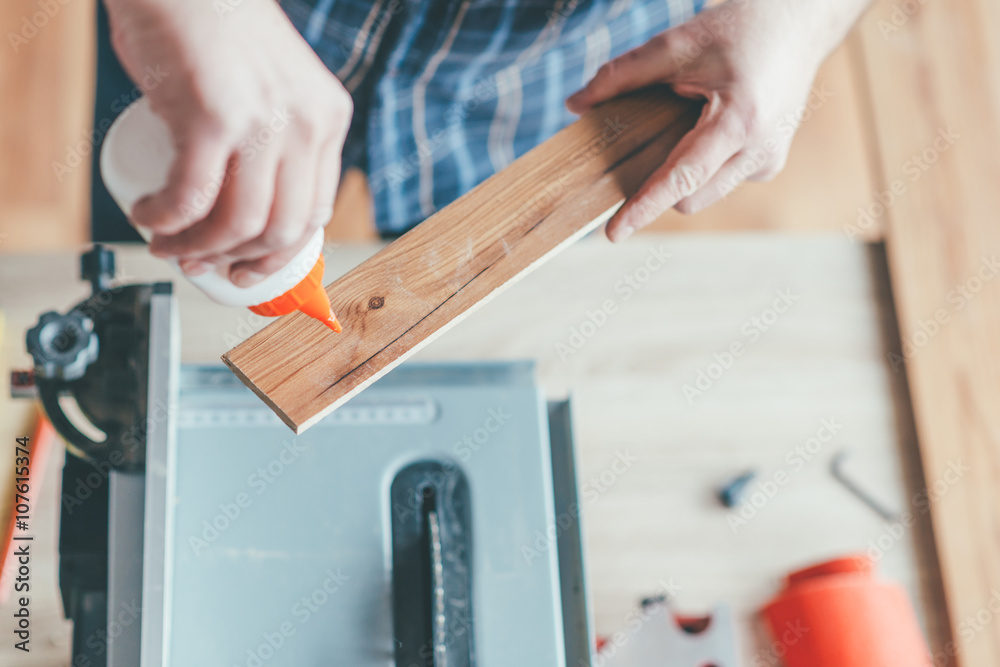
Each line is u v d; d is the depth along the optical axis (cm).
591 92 61
